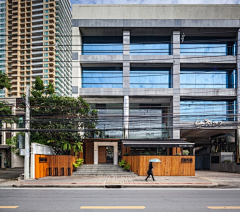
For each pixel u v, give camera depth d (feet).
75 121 65.21
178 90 86.22
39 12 301.84
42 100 66.69
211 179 56.95
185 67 92.02
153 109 94.12
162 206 27.37
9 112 63.00
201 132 101.91
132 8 87.45
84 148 83.76
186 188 42.22
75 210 25.39
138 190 39.37
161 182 47.14
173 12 86.99
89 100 92.84
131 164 67.51
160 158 61.46
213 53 91.20
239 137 87.71
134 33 91.15
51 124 65.77
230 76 91.66
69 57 332.39
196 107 90.79
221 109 90.99
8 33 304.71
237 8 87.51
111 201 30.04
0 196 33.60
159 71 92.43
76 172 65.00
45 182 46.88
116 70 92.32
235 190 40.14
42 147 61.05
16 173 75.97
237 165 81.41
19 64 295.89
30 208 26.30
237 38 88.07
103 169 67.41
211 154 107.65
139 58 87.61
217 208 26.63
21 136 54.85
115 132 87.66
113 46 92.48
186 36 91.86
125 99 86.28
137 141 71.56
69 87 330.34
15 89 292.81
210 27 86.63
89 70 92.53
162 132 90.27
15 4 305.32
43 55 288.71
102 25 86.74
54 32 290.76
